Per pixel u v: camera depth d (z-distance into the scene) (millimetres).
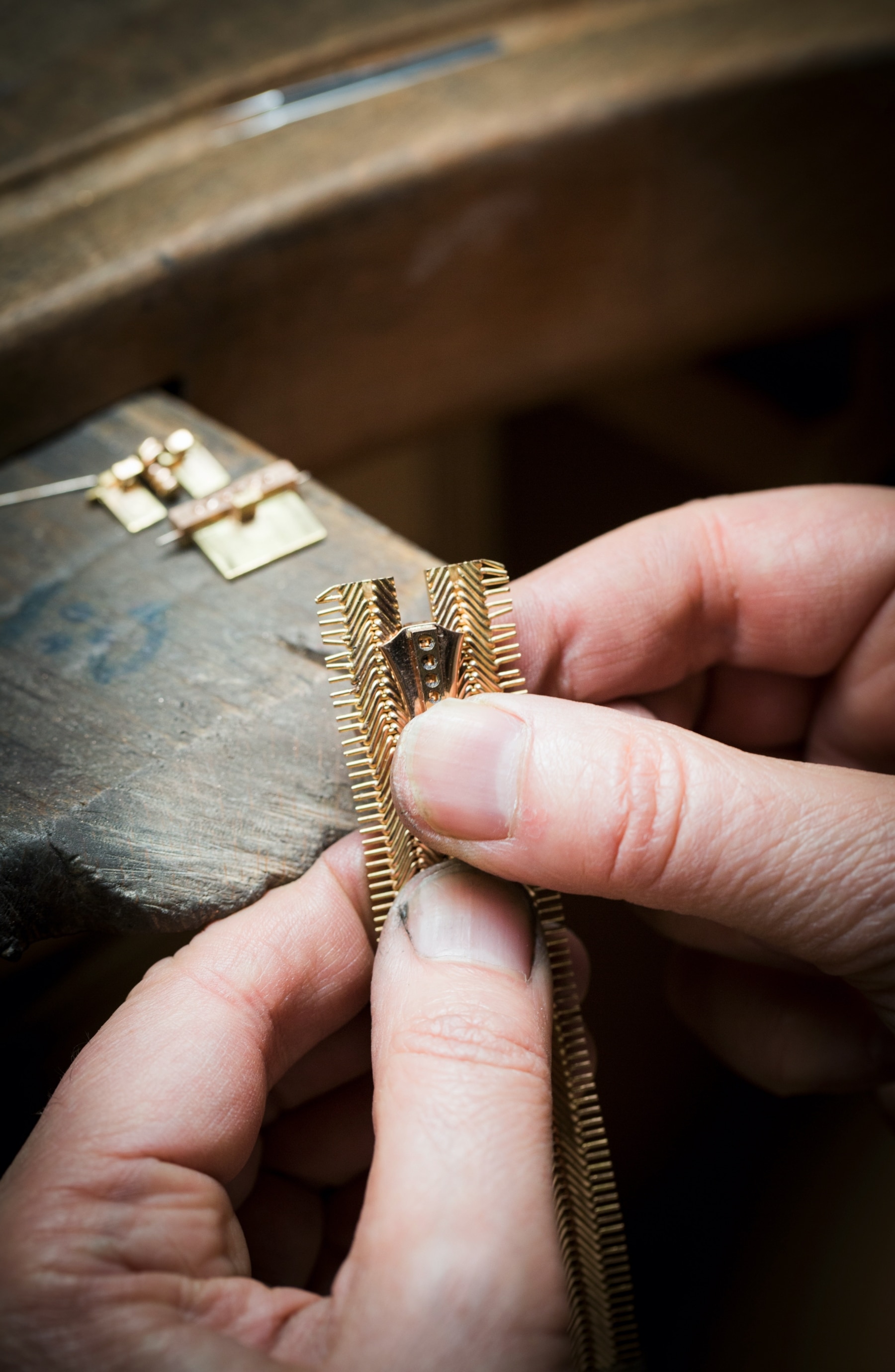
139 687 249
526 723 217
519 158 304
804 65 310
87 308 279
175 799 238
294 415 321
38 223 294
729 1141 410
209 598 259
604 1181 242
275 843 237
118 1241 204
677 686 271
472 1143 206
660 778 213
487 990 215
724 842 213
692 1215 399
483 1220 202
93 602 259
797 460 520
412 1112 208
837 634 260
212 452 278
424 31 331
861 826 213
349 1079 258
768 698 277
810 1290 368
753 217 332
